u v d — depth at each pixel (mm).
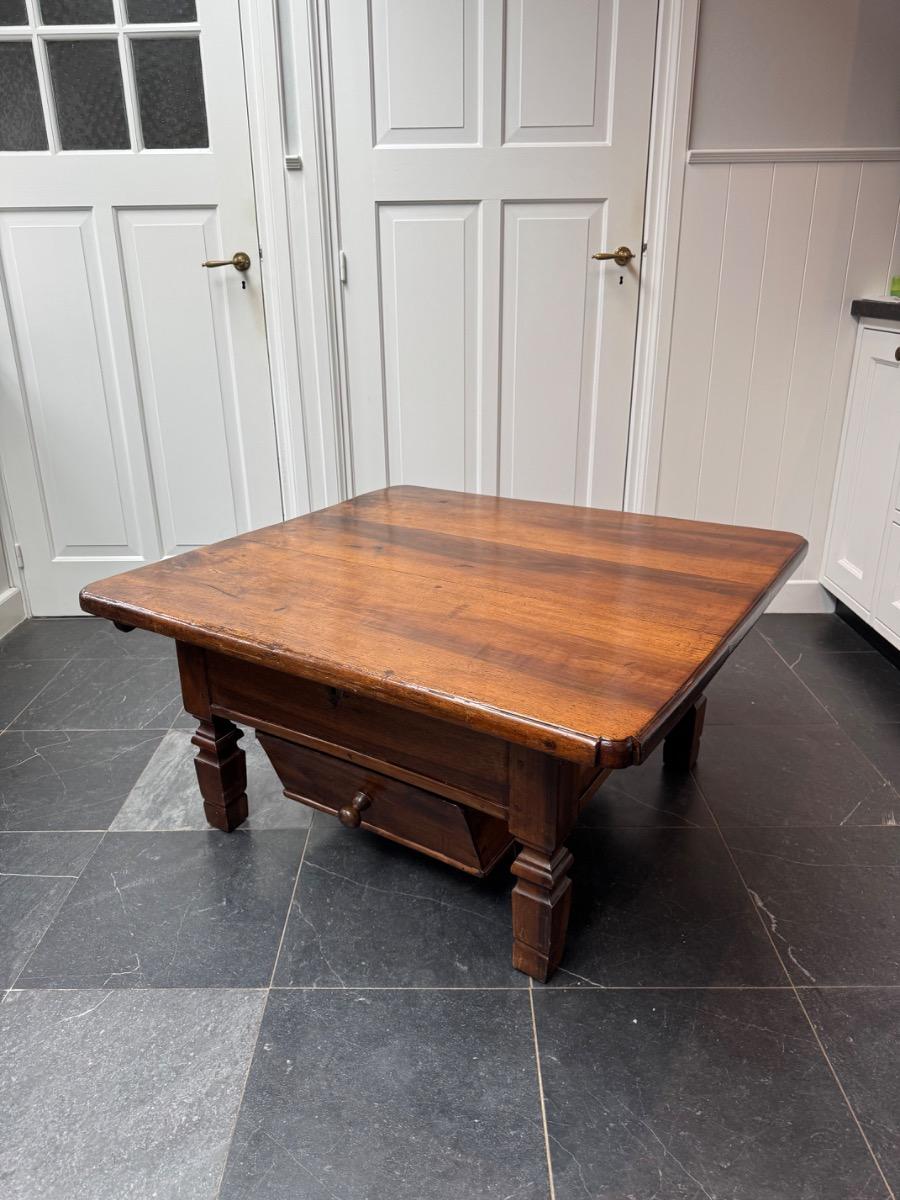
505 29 2012
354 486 2459
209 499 2469
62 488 2420
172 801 1586
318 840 1466
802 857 1407
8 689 2053
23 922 1271
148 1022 1091
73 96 2088
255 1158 916
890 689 2006
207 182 2154
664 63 2002
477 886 1351
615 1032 1070
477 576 1249
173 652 2260
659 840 1454
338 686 974
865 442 2170
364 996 1132
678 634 1035
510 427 2371
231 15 2010
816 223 2123
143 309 2270
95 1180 895
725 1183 882
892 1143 923
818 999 1120
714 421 2312
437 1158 913
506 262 2213
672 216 2119
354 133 2115
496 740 1032
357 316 2281
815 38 1980
